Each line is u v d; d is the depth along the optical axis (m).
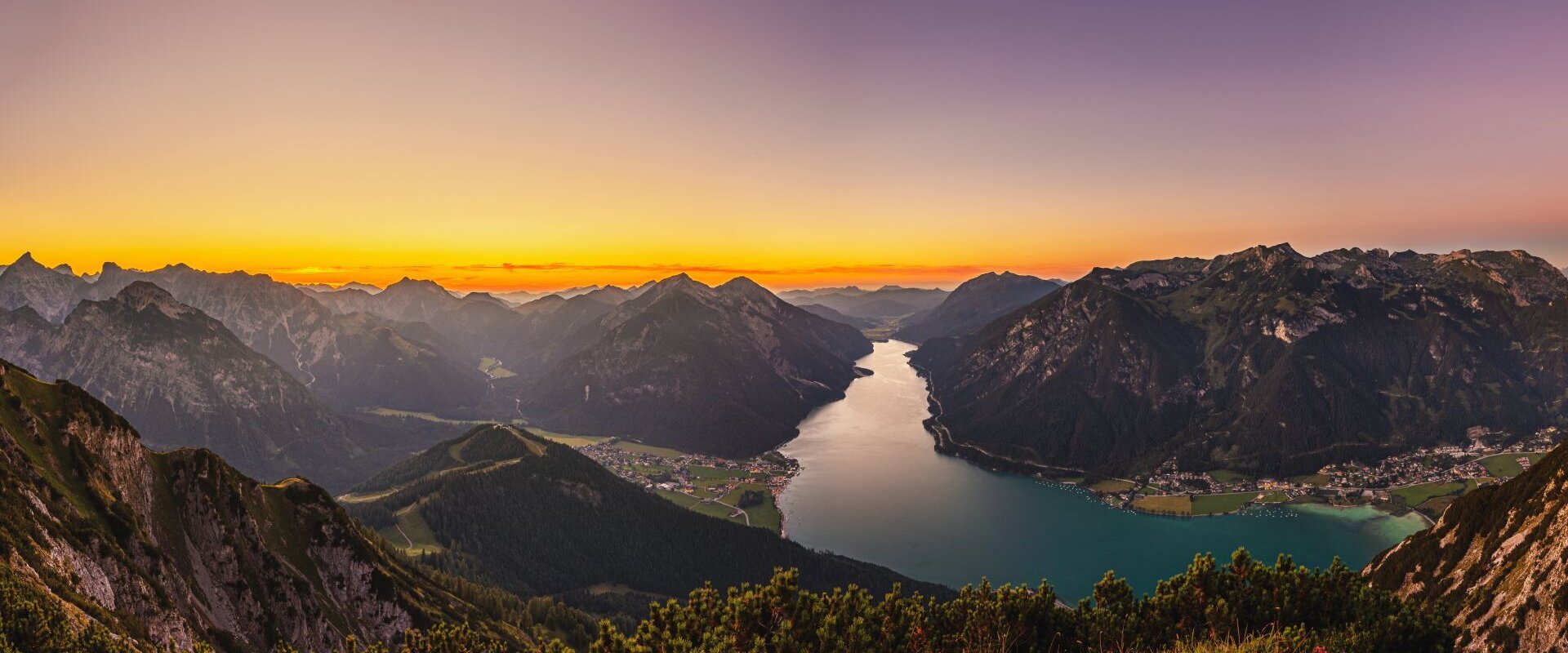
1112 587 40.88
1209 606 37.31
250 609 101.62
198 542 103.69
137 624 71.19
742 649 33.72
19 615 48.06
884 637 35.06
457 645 43.56
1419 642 37.03
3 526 66.69
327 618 111.56
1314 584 39.00
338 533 125.31
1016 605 37.44
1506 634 78.75
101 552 78.19
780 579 36.09
